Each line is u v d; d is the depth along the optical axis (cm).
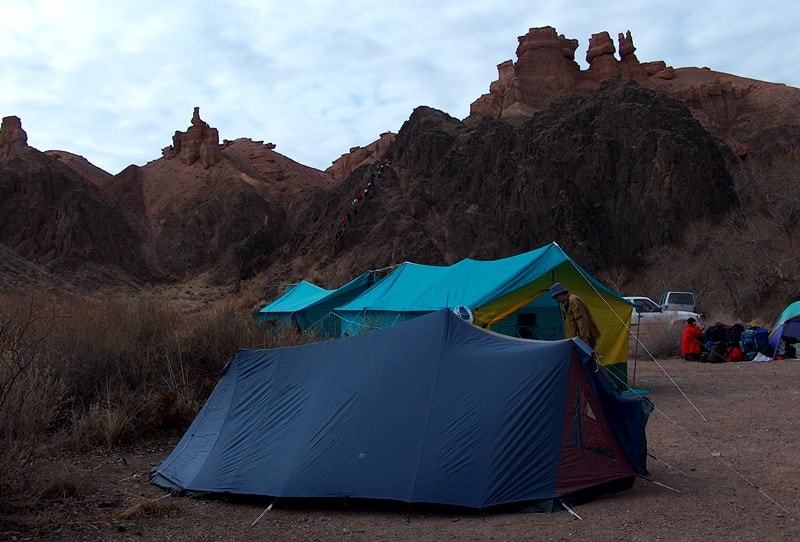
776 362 1739
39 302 1062
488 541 525
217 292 7506
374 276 2216
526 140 7850
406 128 9388
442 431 634
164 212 12250
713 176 6612
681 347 1975
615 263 6412
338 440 656
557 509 596
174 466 727
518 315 1402
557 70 12556
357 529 568
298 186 13475
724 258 4222
